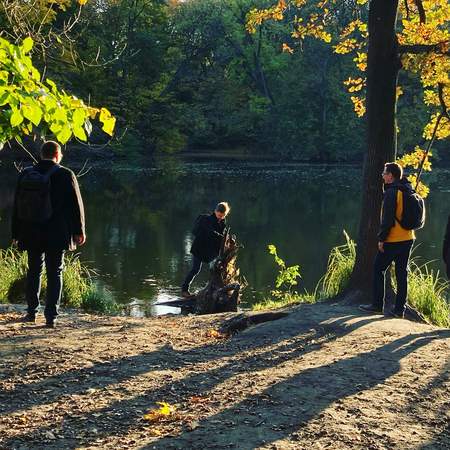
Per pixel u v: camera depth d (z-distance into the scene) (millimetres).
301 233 23641
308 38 63969
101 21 51406
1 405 4934
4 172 40719
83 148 49938
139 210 28062
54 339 6699
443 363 5871
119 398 5094
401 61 9305
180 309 12148
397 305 8125
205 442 4223
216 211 12633
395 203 7895
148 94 55094
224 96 69312
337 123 63719
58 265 7199
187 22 65875
